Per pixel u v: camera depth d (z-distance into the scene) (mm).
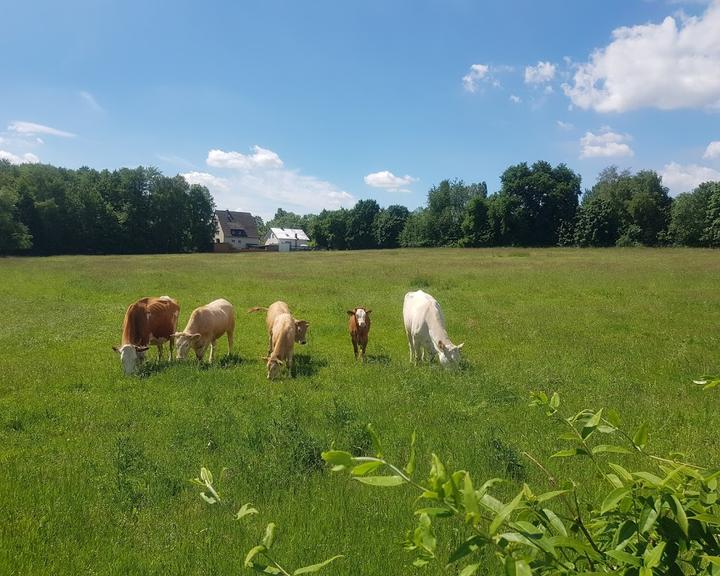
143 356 11211
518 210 92875
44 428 7586
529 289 23609
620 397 8281
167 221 92812
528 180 92938
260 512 4957
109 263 47781
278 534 4527
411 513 4863
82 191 83688
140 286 25734
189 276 31688
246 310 19234
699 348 12062
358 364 11188
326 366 11195
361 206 123750
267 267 41344
